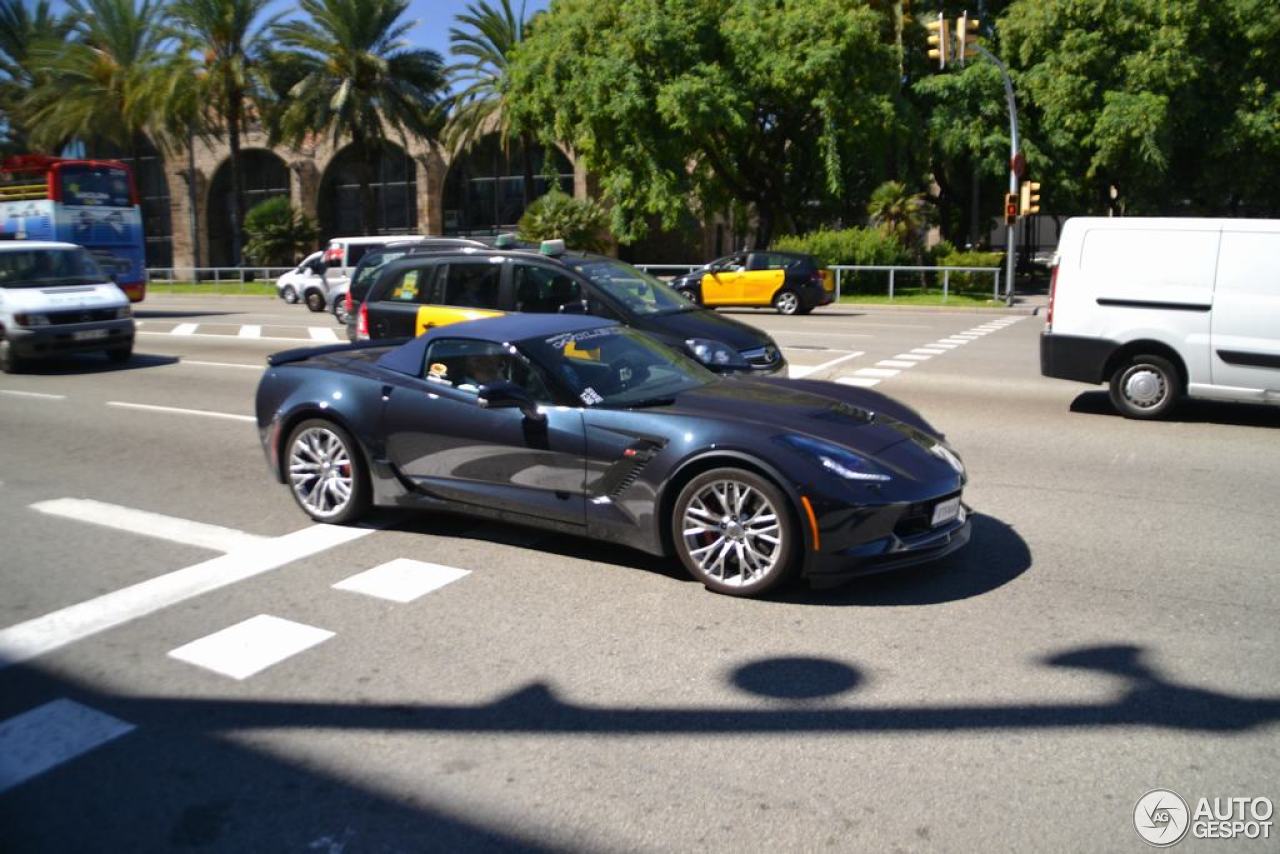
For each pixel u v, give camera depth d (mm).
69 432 10203
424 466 6223
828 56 28750
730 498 5211
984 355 15812
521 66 31344
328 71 39125
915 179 35438
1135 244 10078
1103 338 10227
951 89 33438
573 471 5629
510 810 3328
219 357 16438
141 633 4895
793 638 4695
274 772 3596
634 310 9461
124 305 15367
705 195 32656
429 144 42188
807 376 13547
